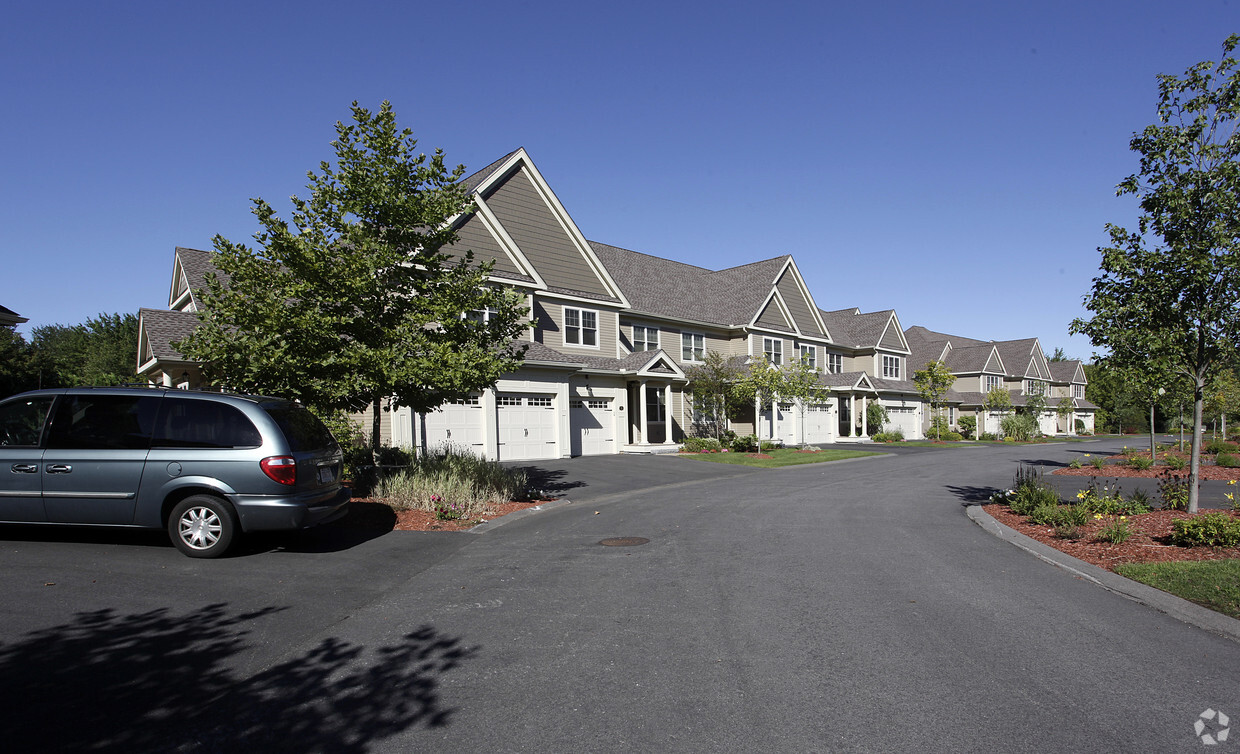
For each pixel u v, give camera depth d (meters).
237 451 7.49
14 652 4.77
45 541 7.93
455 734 3.78
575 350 25.06
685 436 30.19
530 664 4.80
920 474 20.38
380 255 11.03
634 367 25.48
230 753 3.54
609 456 24.19
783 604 6.29
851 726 3.90
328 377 10.73
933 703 4.21
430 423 19.03
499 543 9.09
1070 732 3.84
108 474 7.47
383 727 3.85
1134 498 11.89
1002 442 43.50
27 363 24.09
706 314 32.56
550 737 3.76
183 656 4.81
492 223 21.94
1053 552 8.55
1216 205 9.59
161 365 17.20
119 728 3.76
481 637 5.35
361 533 9.49
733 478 18.92
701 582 7.07
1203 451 27.16
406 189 11.69
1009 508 12.30
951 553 8.63
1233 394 28.77
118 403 7.69
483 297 11.96
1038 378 63.66
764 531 10.15
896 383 45.56
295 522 7.57
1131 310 10.27
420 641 5.24
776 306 34.75
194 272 19.91
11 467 7.47
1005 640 5.36
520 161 23.98
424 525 10.16
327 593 6.45
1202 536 8.38
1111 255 10.30
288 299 10.88
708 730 3.85
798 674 4.66
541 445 22.16
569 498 14.16
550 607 6.15
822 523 10.94
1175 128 9.88
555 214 25.03
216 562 7.36
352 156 11.34
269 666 4.69
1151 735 3.81
